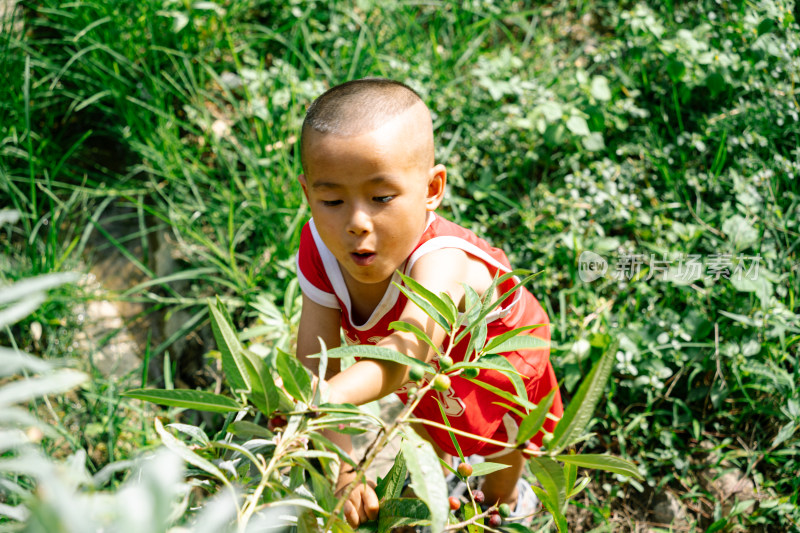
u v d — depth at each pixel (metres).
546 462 1.07
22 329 2.83
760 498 2.40
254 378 1.08
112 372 2.83
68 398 2.66
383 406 2.60
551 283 2.88
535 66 3.67
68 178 3.39
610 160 3.25
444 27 3.86
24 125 3.38
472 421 1.88
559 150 3.34
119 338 2.95
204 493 1.88
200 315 2.94
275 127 3.32
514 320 1.84
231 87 3.65
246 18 3.86
